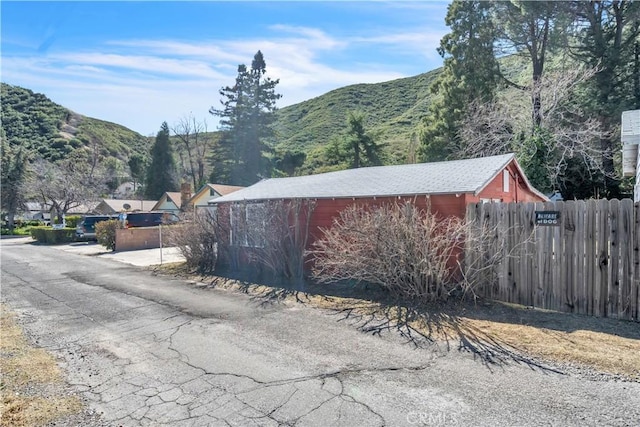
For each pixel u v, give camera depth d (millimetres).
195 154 54812
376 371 3936
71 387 3834
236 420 3121
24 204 40875
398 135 51219
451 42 21703
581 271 5590
